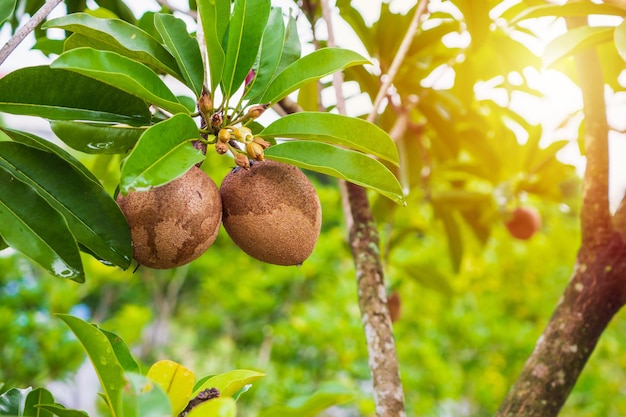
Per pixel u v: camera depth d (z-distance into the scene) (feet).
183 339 7.82
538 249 5.96
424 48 2.73
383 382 1.89
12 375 3.98
